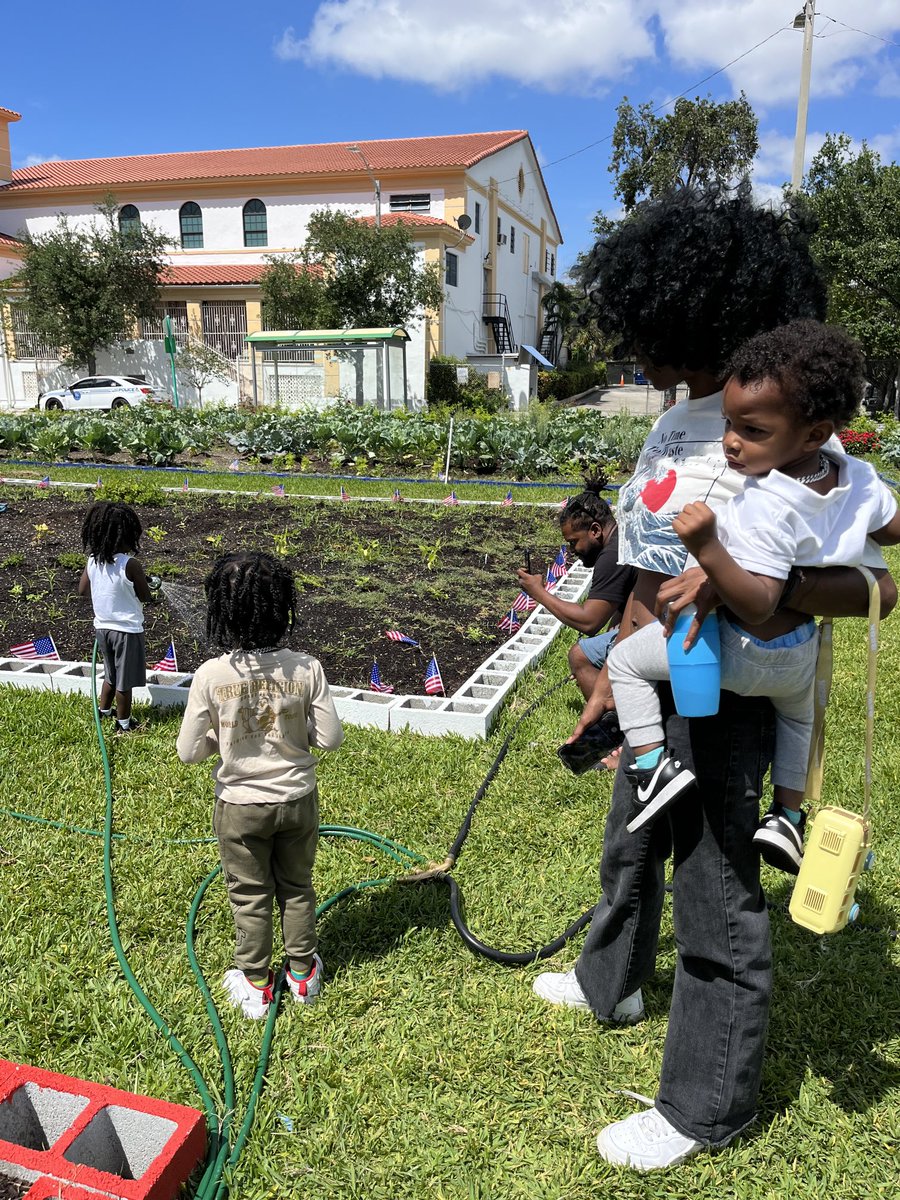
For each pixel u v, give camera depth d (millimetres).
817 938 3262
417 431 16734
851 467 1989
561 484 14859
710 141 34750
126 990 2938
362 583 7949
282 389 28359
